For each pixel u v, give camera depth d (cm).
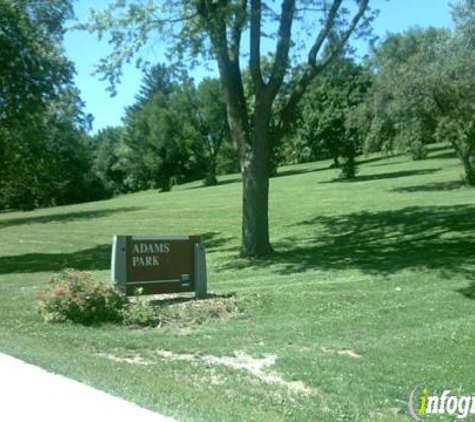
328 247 1952
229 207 3509
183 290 1238
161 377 721
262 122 1800
